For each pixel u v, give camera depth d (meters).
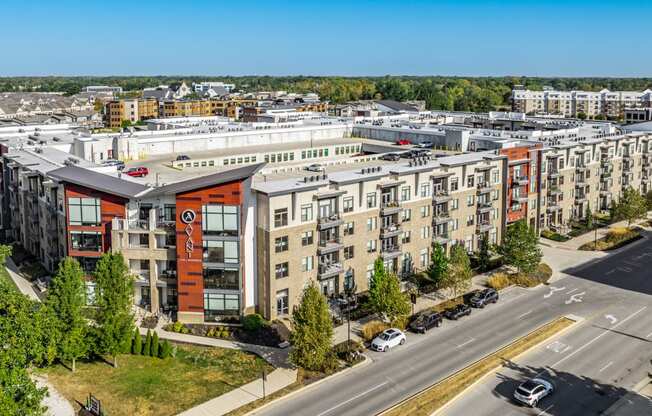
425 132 119.56
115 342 59.62
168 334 68.62
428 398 55.66
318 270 76.12
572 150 113.50
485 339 68.38
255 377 59.56
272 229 70.94
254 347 65.81
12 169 99.62
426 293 81.69
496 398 55.91
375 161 102.88
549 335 69.12
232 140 117.31
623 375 60.22
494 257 96.31
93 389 56.69
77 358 61.38
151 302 73.38
